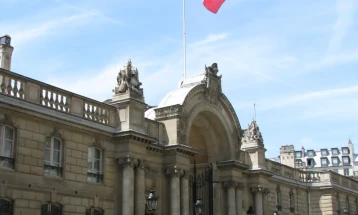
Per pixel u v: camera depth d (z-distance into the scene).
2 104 27.14
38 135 29.27
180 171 38.44
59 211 30.17
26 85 29.19
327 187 61.69
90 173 32.50
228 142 46.38
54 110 30.42
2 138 27.53
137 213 33.97
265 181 51.19
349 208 66.94
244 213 48.50
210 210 43.66
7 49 38.66
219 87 45.28
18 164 27.91
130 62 35.78
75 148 31.50
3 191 26.97
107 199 33.22
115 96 35.12
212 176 44.97
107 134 33.66
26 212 28.00
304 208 61.19
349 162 138.75
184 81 44.38
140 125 35.41
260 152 51.19
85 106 32.91
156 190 37.66
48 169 29.80
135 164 34.38
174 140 38.69
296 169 61.06
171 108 39.28
